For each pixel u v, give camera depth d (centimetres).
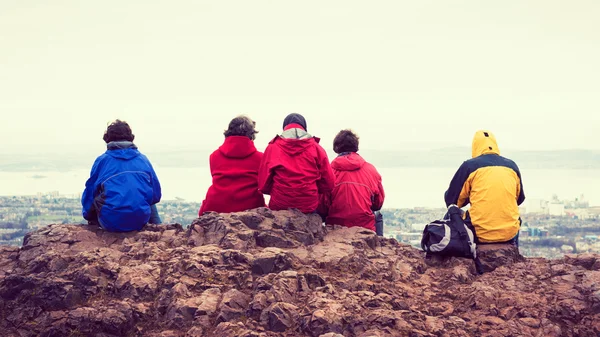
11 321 571
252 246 684
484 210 734
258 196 810
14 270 658
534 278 654
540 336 543
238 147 810
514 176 752
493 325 556
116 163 766
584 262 684
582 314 568
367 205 824
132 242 718
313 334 534
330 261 664
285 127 808
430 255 737
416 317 562
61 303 585
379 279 653
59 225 757
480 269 711
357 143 864
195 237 698
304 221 742
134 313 568
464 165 755
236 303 569
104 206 743
